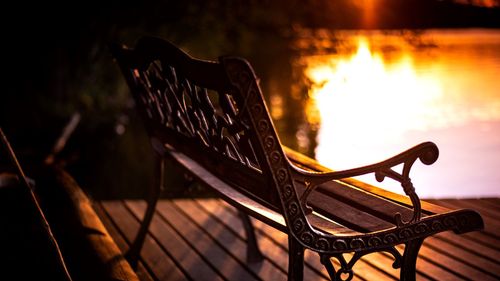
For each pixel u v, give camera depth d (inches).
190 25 606.9
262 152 95.0
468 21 1326.3
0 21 527.5
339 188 118.5
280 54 1060.5
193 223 189.2
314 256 158.6
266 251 161.9
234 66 89.5
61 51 535.8
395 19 716.7
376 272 148.8
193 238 174.2
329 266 99.8
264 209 111.4
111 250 148.6
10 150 141.1
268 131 94.1
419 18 727.7
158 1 562.6
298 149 374.0
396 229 100.7
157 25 581.9
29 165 241.4
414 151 101.3
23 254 134.9
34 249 127.6
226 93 95.7
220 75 92.4
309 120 471.5
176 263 156.1
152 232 181.0
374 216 106.1
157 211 203.2
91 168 335.9
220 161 116.3
